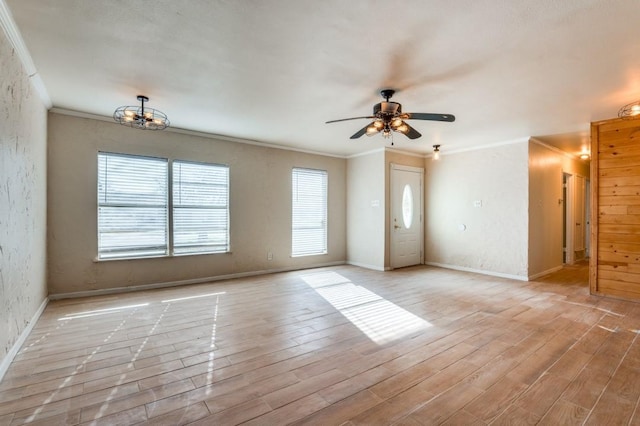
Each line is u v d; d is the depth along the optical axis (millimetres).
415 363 2490
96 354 2633
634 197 4078
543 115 4176
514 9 2035
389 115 3244
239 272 5664
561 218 6473
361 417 1847
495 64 2783
